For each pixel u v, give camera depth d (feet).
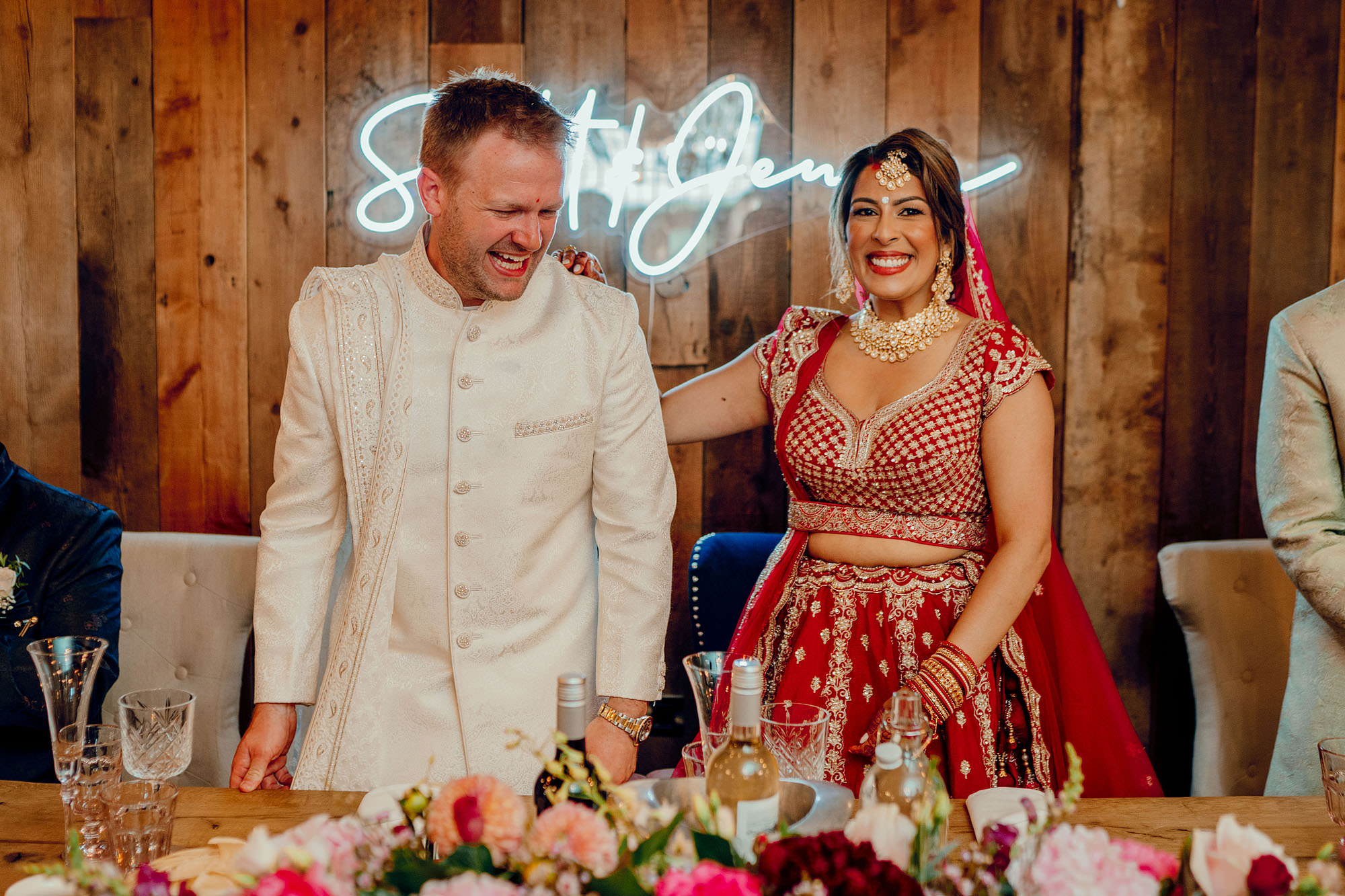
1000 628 6.23
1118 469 9.91
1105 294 9.78
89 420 10.29
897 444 6.47
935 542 6.56
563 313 5.95
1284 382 6.98
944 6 9.62
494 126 5.21
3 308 10.21
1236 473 9.87
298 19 9.87
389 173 9.91
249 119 9.97
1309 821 4.81
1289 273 9.72
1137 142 9.66
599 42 9.78
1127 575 9.98
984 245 9.77
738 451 10.05
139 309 10.17
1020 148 9.70
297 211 10.02
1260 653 8.51
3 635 7.96
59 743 4.58
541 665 5.89
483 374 5.73
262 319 10.12
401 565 5.80
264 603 5.81
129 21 9.95
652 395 6.21
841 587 6.59
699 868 2.77
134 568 9.13
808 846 2.90
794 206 9.83
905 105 9.72
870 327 6.85
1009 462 6.46
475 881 2.71
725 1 9.71
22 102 10.05
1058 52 9.62
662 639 6.03
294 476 5.85
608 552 6.05
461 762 5.80
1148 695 10.06
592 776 4.19
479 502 5.74
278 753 5.67
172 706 4.53
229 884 3.70
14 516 8.18
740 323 9.95
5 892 3.92
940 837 3.44
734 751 3.68
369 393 5.72
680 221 9.89
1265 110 9.61
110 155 10.05
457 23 9.82
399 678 5.85
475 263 5.42
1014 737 6.53
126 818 4.17
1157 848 4.56
